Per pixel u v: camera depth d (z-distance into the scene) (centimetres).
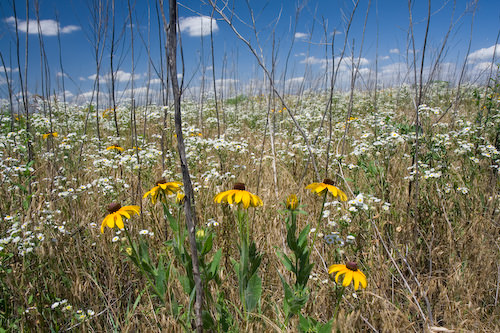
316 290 267
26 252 258
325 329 186
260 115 1045
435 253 308
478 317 237
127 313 246
